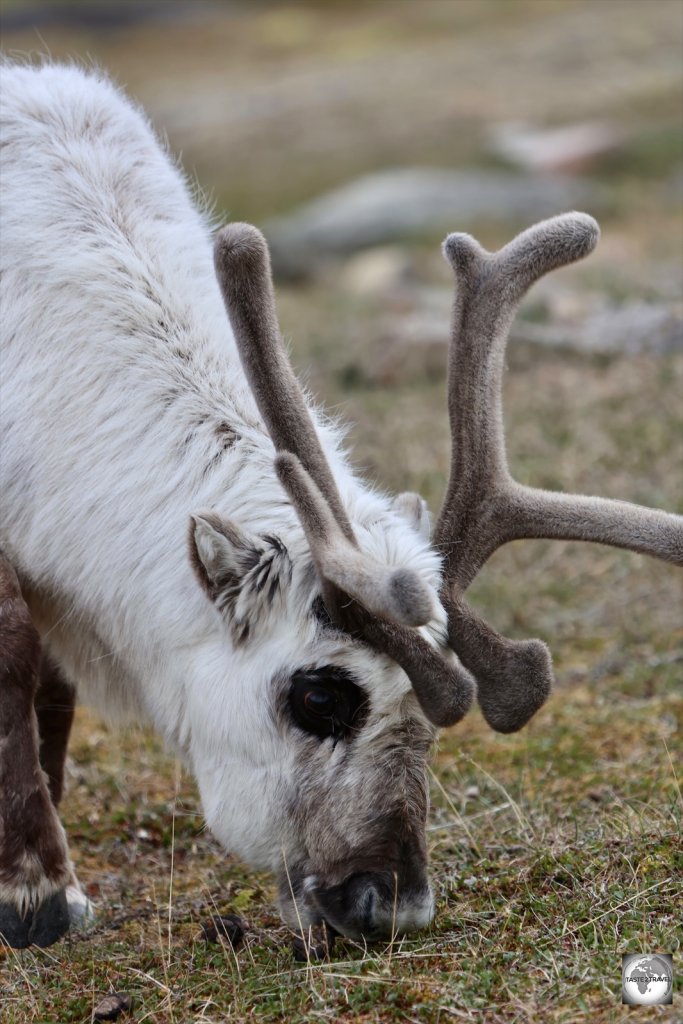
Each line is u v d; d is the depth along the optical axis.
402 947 11.16
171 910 13.31
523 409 27.66
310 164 73.75
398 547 11.16
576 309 34.94
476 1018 10.04
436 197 58.44
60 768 14.78
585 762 16.02
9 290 12.79
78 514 12.29
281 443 11.55
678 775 15.06
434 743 11.45
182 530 11.94
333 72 100.62
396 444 26.42
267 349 11.59
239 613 11.32
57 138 13.59
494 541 12.03
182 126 86.06
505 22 115.38
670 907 11.39
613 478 23.42
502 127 74.94
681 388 27.23
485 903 12.06
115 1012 11.10
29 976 12.02
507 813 14.78
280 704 11.23
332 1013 10.34
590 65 89.38
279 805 11.33
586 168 65.31
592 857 12.68
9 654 11.93
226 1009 10.83
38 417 12.47
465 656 11.54
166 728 12.50
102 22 132.62
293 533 11.46
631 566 21.48
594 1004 10.01
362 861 10.98
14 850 11.82
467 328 12.35
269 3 138.62
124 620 12.36
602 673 18.75
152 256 13.16
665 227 51.34
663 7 107.19
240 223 11.59
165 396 12.36
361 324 38.47
